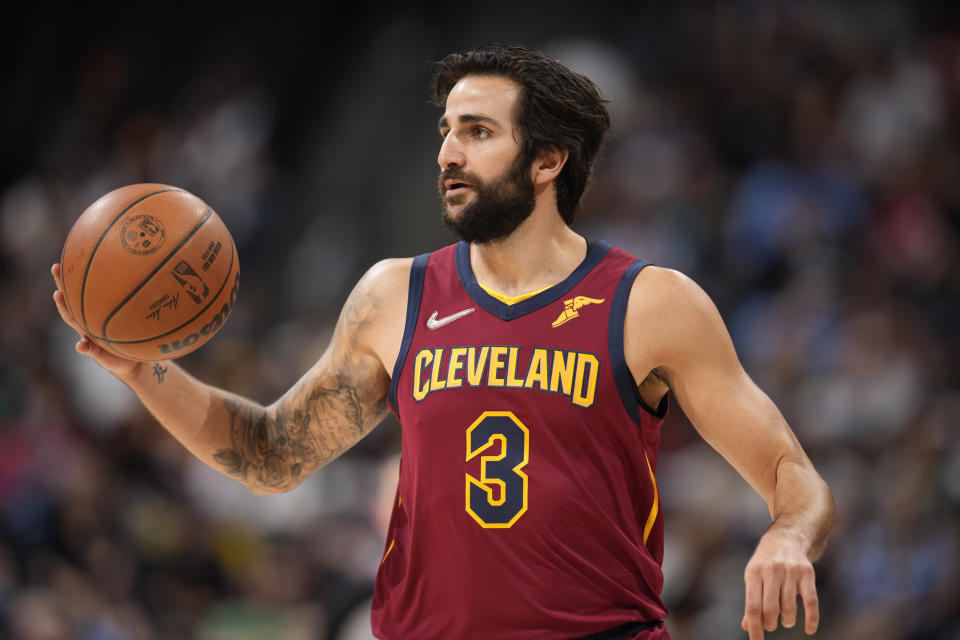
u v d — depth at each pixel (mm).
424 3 34031
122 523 19203
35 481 18922
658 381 7273
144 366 7711
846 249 25766
